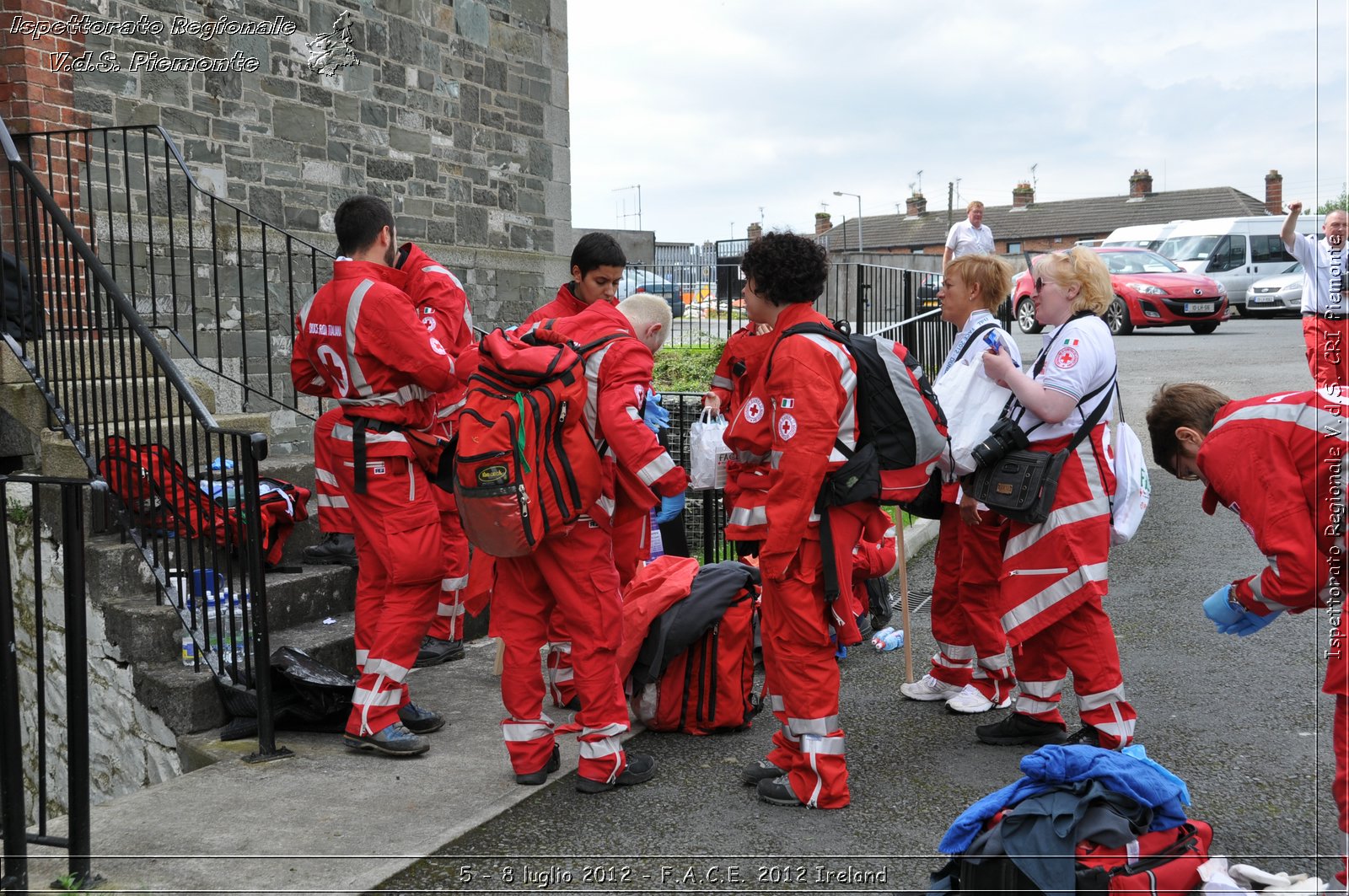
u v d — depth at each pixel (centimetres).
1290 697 418
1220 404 291
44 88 573
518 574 358
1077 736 367
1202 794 335
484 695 457
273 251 708
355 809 339
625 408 336
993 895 257
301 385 420
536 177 947
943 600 433
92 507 488
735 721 409
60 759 505
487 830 326
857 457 329
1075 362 353
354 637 471
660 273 1595
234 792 354
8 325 523
